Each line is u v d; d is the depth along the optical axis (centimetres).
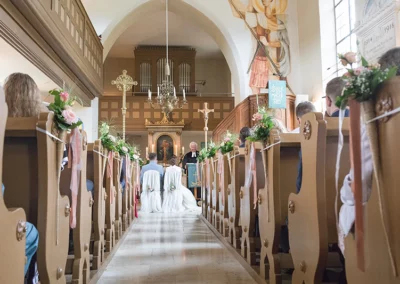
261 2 1268
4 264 148
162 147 1595
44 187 195
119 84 885
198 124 1659
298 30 1262
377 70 149
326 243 215
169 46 1806
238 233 421
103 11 1198
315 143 215
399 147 135
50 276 203
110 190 408
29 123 192
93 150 329
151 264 378
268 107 1053
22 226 165
